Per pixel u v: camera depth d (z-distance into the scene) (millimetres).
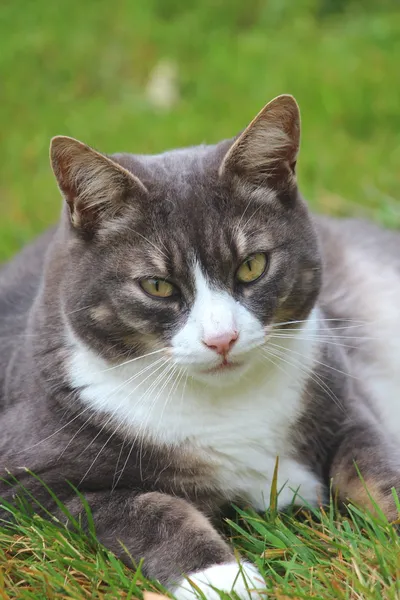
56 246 4805
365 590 3748
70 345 4578
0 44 10984
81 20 11250
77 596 3900
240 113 9391
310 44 10328
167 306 4383
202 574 3973
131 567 4172
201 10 11148
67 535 4332
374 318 5812
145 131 9359
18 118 10008
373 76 9438
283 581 3912
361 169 8367
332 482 4691
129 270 4395
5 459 4539
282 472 4652
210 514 4617
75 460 4441
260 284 4461
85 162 4371
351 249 6148
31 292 5504
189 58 10570
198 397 4496
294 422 4684
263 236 4469
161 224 4387
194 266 4344
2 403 5008
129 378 4492
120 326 4438
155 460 4484
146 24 10992
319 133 8930
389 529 4074
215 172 4492
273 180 4582
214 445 4527
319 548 4215
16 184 8867
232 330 4242
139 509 4277
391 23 10367
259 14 11148
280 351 4582
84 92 10445
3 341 5289
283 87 9531
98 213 4461
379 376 5699
